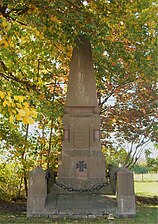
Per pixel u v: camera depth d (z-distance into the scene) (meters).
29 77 11.71
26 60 11.71
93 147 8.82
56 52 10.48
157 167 13.04
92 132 8.93
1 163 12.12
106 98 12.82
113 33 9.22
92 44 9.36
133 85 12.42
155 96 11.86
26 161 11.97
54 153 12.27
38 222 6.36
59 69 12.22
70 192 8.20
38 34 8.38
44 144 12.35
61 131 12.31
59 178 8.54
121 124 12.64
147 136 12.62
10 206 9.41
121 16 8.62
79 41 8.91
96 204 7.30
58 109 9.39
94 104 9.12
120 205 7.11
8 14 7.48
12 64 10.87
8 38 5.98
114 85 12.57
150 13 8.67
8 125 11.14
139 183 18.05
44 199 7.17
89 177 8.54
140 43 9.31
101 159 8.71
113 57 9.30
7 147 11.73
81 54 9.45
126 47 9.98
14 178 12.21
